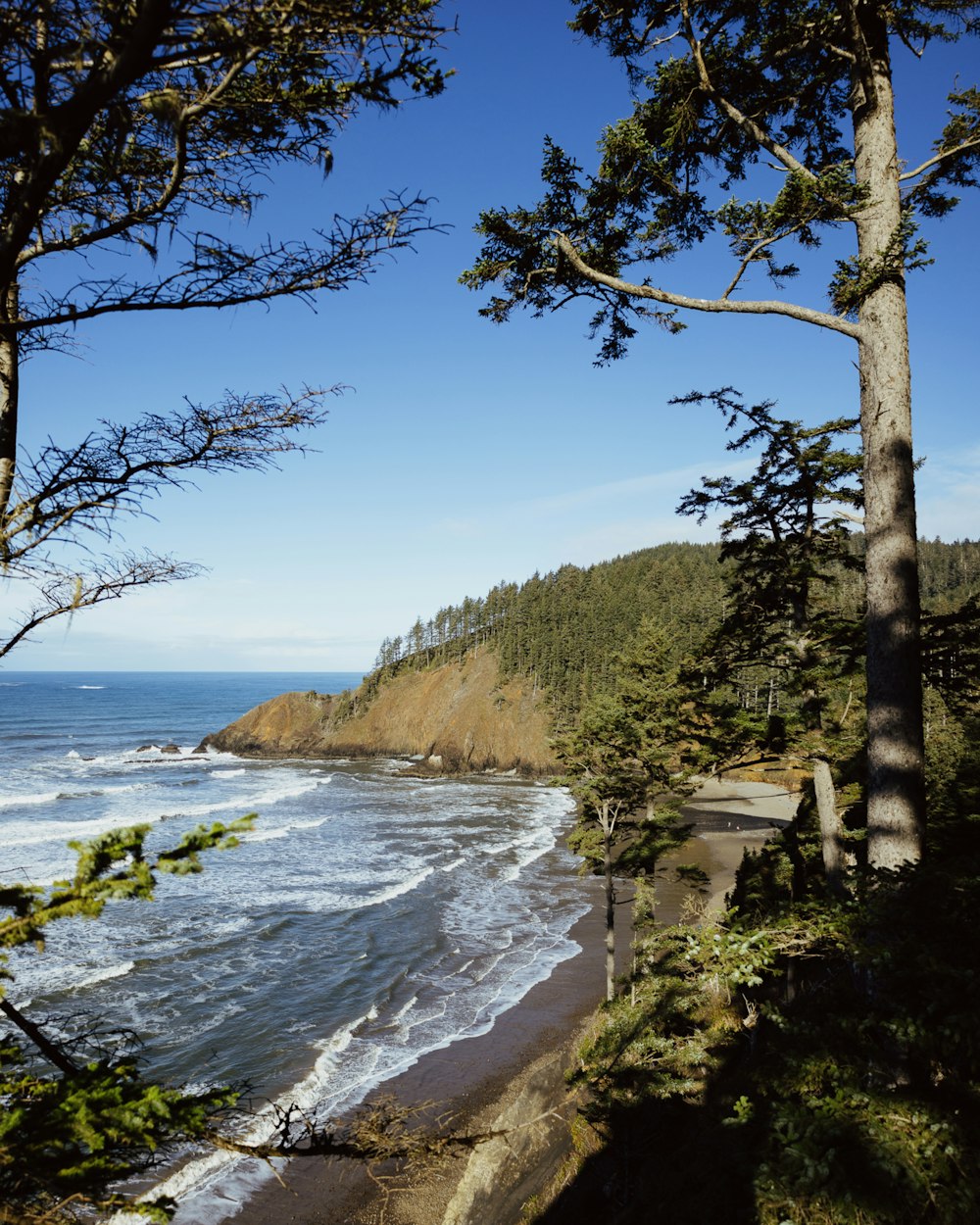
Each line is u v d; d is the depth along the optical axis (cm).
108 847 240
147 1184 1408
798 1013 652
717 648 1258
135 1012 2077
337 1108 1670
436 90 305
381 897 3359
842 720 1251
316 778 7750
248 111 311
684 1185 691
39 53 238
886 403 651
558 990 2405
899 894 484
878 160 671
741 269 664
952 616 833
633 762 2289
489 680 9719
